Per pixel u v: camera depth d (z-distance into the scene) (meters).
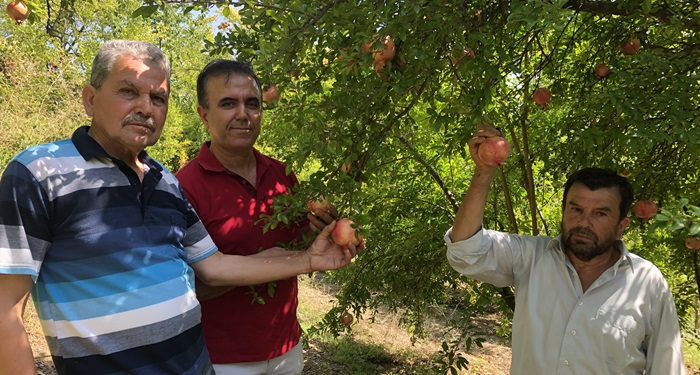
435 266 4.11
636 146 2.01
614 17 2.90
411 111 3.65
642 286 1.79
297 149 1.85
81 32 9.17
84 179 1.48
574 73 3.35
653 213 2.57
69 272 1.43
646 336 1.79
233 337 2.16
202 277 1.94
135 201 1.58
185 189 2.14
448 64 1.94
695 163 2.56
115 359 1.46
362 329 6.57
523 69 3.48
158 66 1.62
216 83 2.13
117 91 1.55
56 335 1.44
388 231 4.23
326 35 1.87
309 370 5.18
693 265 3.54
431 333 6.40
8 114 6.15
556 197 4.64
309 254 2.06
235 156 2.25
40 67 7.18
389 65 1.82
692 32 2.57
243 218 2.19
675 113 1.96
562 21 1.32
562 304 1.83
